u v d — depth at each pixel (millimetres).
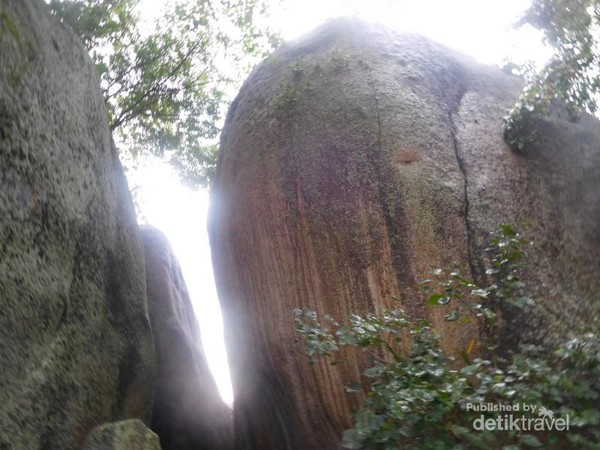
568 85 6375
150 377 6777
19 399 4352
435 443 4441
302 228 6363
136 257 6699
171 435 8641
